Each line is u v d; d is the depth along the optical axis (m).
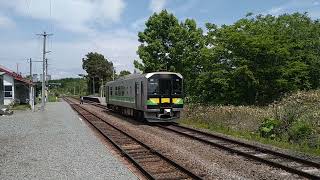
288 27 30.75
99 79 120.00
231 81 26.83
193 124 24.08
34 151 14.20
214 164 11.81
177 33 37.81
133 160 12.00
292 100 23.00
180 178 9.91
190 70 37.56
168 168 11.24
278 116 18.19
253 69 26.39
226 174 10.37
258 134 17.92
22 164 11.81
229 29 27.84
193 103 30.28
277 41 26.28
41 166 11.47
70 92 186.62
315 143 14.57
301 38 30.16
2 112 33.97
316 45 29.88
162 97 24.38
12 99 47.38
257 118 19.94
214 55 28.03
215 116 23.20
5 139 17.72
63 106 52.50
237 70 25.69
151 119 24.58
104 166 11.28
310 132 15.59
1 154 13.62
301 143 15.05
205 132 18.98
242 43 25.98
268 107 22.92
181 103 24.81
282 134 16.77
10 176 10.26
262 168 11.17
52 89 164.88
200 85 29.19
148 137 18.22
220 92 28.72
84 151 14.00
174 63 38.06
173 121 26.31
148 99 24.22
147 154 13.65
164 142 16.45
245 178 9.98
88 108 47.19
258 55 26.66
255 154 13.52
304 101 22.22
